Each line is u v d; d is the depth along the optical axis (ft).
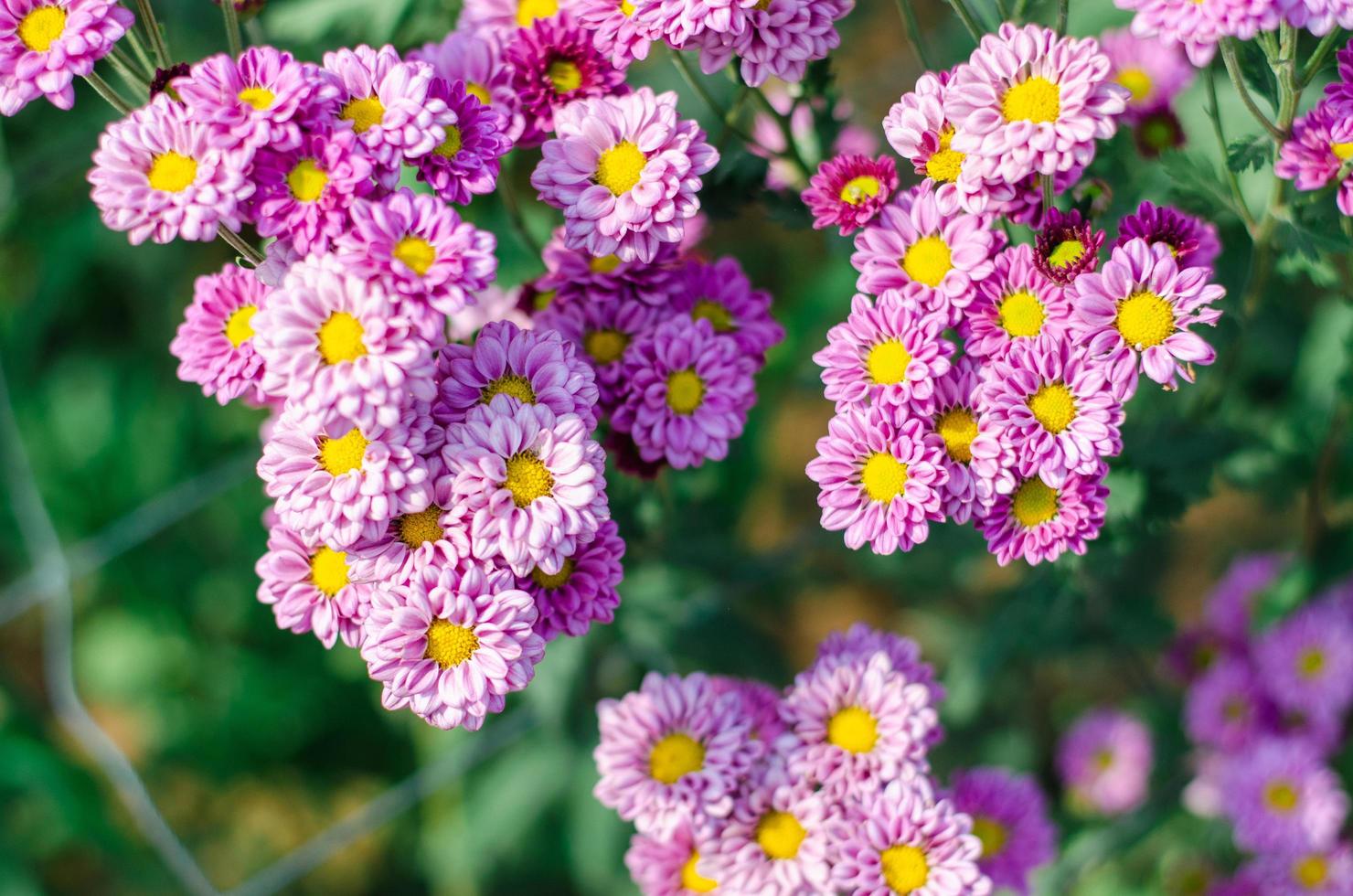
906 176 2.67
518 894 3.10
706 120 3.04
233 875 3.30
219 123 2.07
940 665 3.07
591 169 2.23
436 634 2.10
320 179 2.09
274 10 2.72
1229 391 2.76
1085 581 2.57
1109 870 2.97
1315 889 2.72
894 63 3.27
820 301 3.04
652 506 2.54
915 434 2.17
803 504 3.38
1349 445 2.79
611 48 2.26
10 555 3.35
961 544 2.73
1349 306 2.56
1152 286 2.14
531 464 2.12
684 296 2.35
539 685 2.63
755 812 2.26
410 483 2.08
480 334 2.15
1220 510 3.34
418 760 3.26
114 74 2.96
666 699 2.29
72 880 3.28
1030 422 2.15
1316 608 2.79
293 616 2.21
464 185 2.15
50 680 3.38
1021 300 2.19
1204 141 2.68
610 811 2.97
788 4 2.20
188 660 3.35
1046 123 2.12
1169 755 2.93
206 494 3.22
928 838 2.21
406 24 2.67
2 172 3.12
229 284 2.24
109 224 2.08
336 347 2.03
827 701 2.27
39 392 3.43
